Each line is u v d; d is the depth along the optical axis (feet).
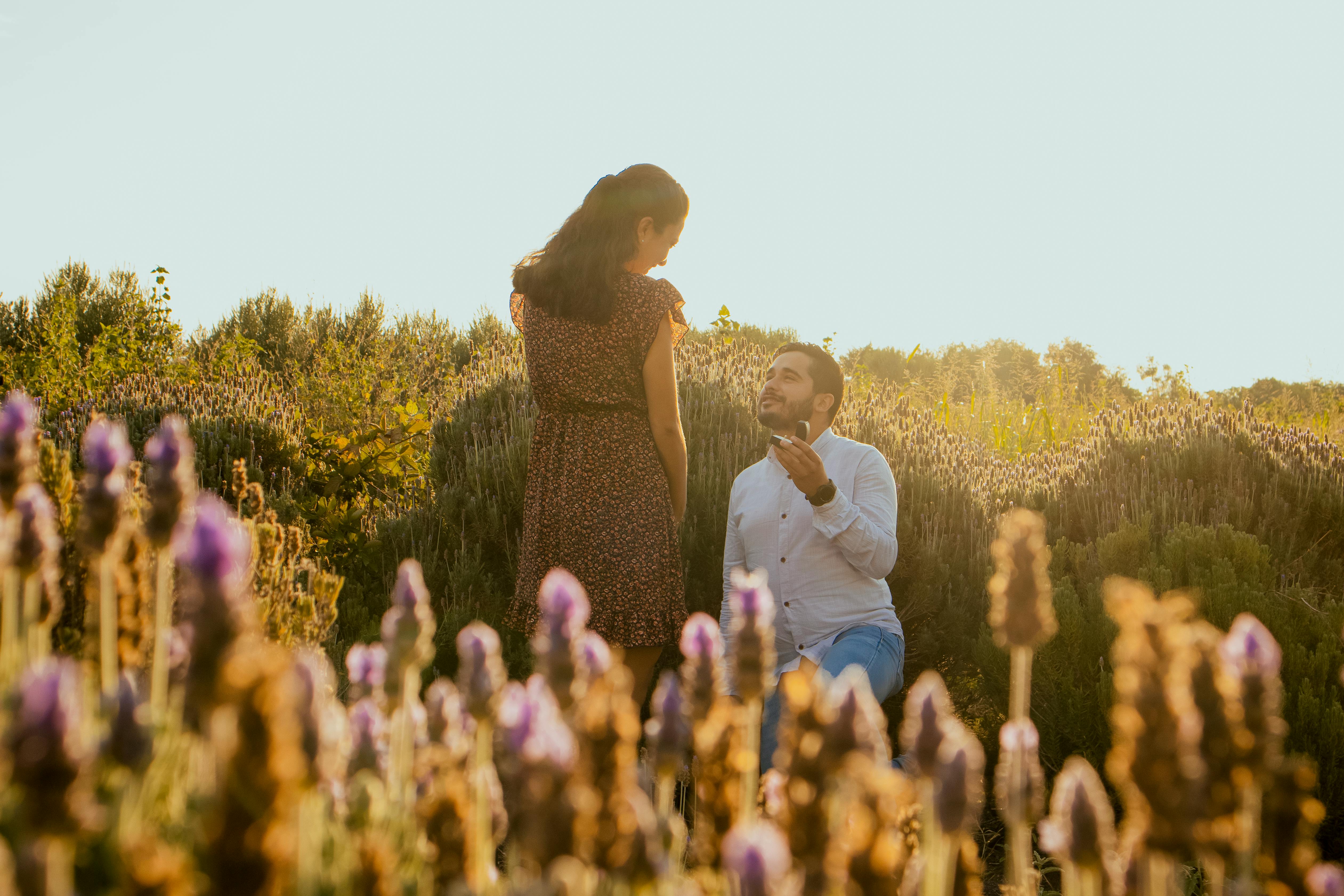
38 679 2.02
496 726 3.41
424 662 3.83
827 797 2.77
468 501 14.25
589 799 2.59
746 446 14.90
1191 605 2.57
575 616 3.34
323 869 3.23
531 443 10.12
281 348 45.37
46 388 30.12
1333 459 15.94
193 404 18.88
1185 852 2.63
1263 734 2.60
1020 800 3.23
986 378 37.11
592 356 9.47
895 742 12.92
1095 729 10.39
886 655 10.38
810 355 11.79
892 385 25.09
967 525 14.06
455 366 42.83
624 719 2.74
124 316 41.91
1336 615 10.51
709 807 3.36
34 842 2.03
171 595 5.19
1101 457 16.67
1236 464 15.89
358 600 12.83
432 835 3.30
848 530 10.22
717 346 21.21
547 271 9.50
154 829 3.05
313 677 2.39
